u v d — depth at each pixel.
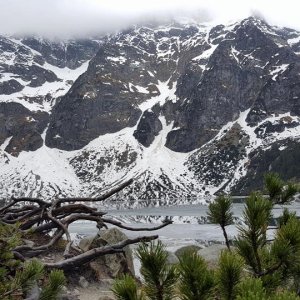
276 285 4.98
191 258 4.44
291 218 5.48
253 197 5.36
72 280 14.02
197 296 4.29
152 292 4.41
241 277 4.53
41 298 6.74
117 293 4.32
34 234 17.73
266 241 5.30
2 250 8.80
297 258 5.02
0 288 7.02
